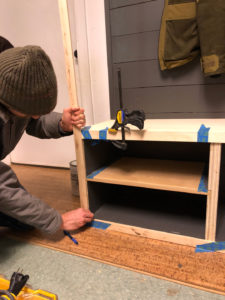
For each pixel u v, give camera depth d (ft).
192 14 3.24
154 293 2.29
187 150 3.99
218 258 2.74
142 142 4.25
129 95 4.14
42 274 2.58
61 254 2.91
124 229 3.30
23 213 2.49
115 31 3.97
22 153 6.35
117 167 3.75
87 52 4.50
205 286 2.34
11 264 2.75
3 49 2.57
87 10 4.25
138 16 3.76
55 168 6.04
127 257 2.80
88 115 4.85
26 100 1.88
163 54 3.58
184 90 3.80
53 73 1.98
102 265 2.69
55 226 2.67
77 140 3.25
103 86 4.59
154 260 2.74
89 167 3.46
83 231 3.38
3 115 2.16
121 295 2.28
